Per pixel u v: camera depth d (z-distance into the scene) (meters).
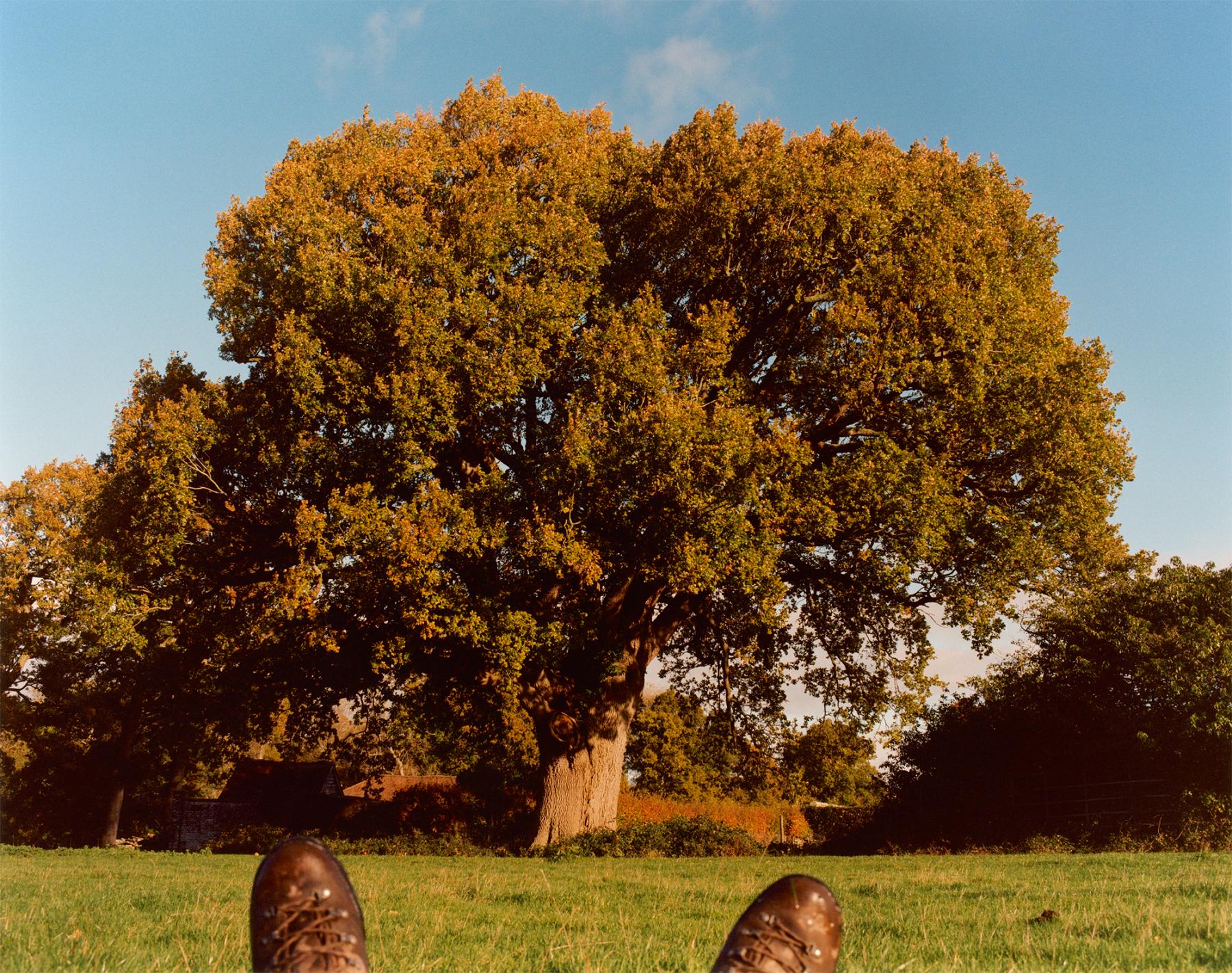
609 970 3.96
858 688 25.41
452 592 18.84
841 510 19.28
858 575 21.59
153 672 25.20
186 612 22.61
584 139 22.97
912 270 20.30
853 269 20.38
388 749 32.09
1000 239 21.53
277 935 2.59
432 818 30.53
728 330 19.92
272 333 20.30
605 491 18.39
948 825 29.06
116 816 43.03
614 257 23.05
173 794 45.47
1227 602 25.47
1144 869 11.19
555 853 21.14
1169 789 25.66
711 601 24.92
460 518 18.42
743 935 2.77
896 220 20.91
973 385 19.41
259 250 20.92
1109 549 21.55
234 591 22.98
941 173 23.17
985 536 20.38
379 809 30.73
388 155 20.98
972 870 11.91
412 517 18.22
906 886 8.98
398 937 4.88
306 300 19.12
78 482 38.22
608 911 6.66
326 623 19.42
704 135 22.03
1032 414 19.88
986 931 5.34
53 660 40.50
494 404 20.08
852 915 6.28
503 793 32.94
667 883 9.53
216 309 20.47
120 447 21.28
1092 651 27.36
